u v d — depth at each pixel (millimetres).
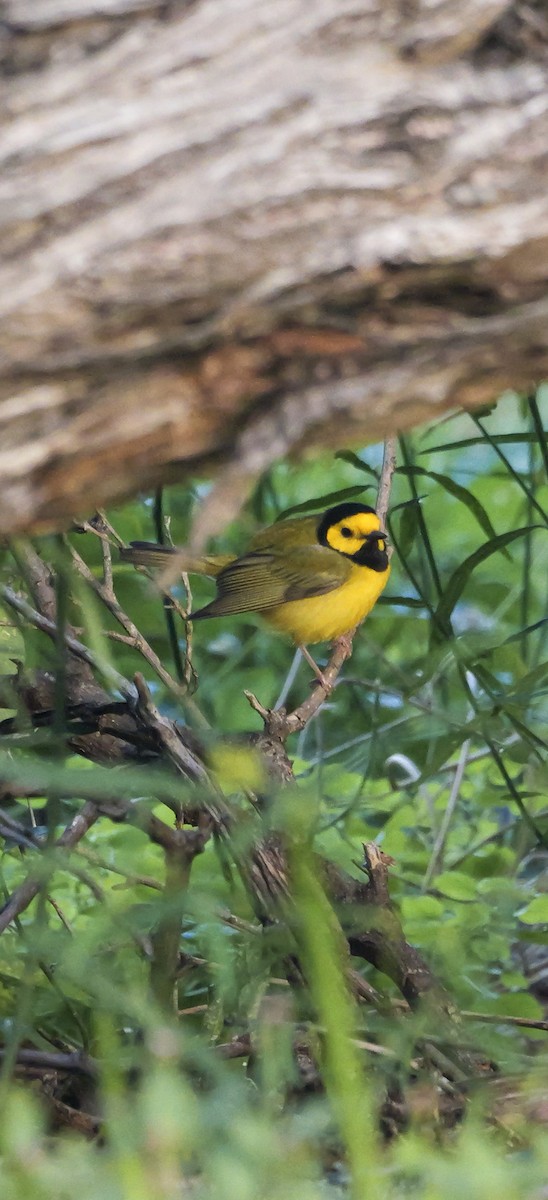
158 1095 3537
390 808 8938
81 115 3824
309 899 4051
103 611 11008
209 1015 5762
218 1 3936
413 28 3967
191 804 6188
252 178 3850
